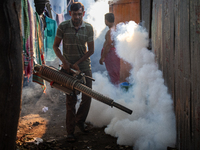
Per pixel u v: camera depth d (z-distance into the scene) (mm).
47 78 2678
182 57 1952
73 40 2855
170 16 2260
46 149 2568
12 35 1641
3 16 1587
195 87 1681
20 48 1739
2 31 1591
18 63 1712
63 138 2947
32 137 2885
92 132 3166
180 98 2061
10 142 1728
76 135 3053
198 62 1604
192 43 1702
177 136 2225
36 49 3279
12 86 1671
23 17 2816
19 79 1735
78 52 2920
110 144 2760
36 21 3277
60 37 2873
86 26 2924
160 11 2648
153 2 3033
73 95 2809
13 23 1646
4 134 1671
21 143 2611
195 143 1718
